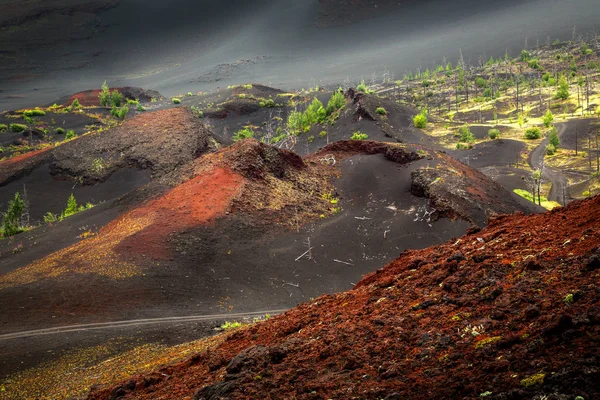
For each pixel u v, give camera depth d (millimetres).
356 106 172625
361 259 60906
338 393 8461
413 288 12789
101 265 57250
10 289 52906
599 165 130000
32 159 131625
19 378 33875
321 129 168750
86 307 49219
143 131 133750
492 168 137125
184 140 128375
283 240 65062
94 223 72500
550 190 119375
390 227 66125
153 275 55875
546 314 8359
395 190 74312
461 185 70438
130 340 40500
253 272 58594
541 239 12133
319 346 10914
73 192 121875
